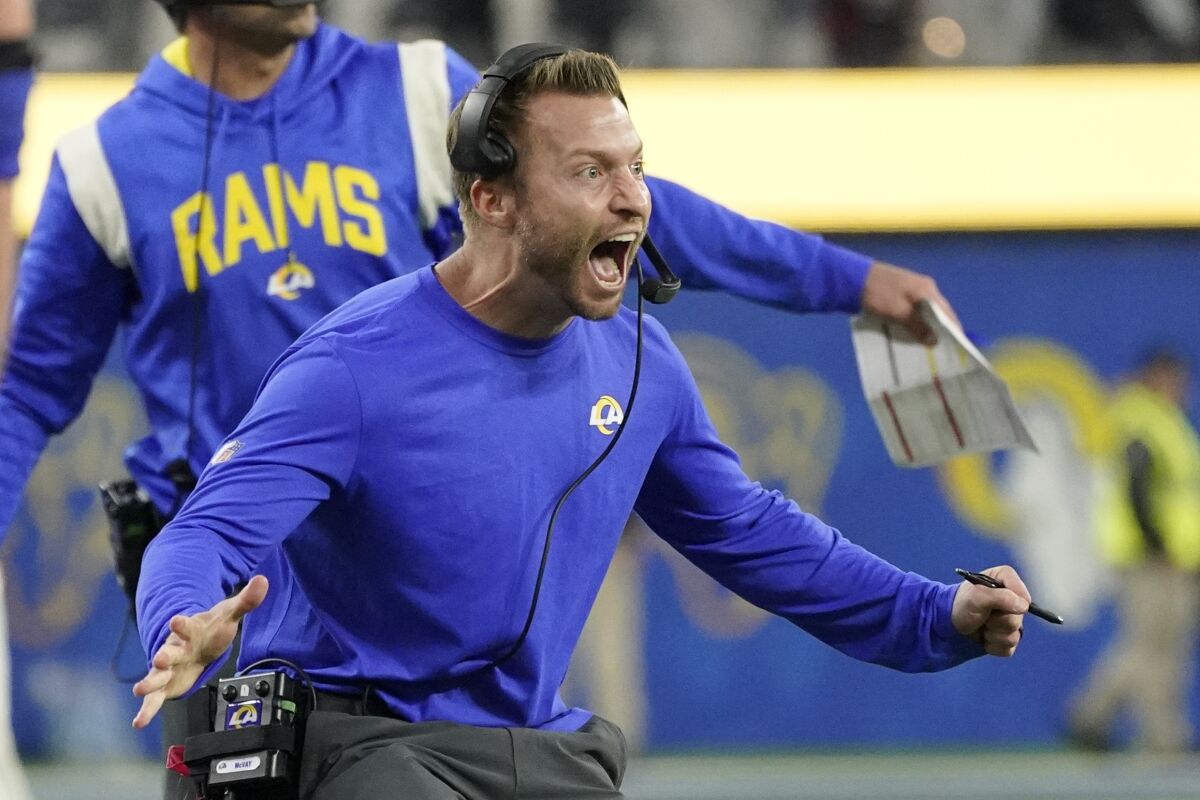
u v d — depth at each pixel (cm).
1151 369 3566
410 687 1001
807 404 3519
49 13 3612
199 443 1280
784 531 1104
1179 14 3809
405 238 1294
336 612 1006
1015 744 3506
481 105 957
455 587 981
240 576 930
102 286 1298
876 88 3662
